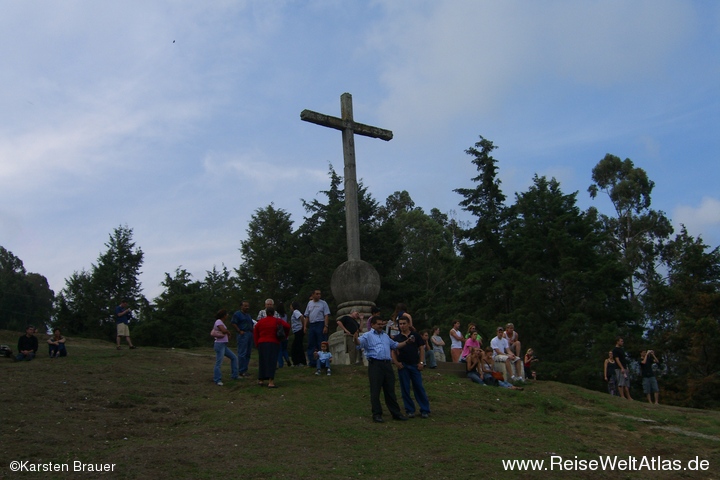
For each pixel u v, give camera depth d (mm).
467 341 17750
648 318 39375
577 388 15914
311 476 8258
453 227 61375
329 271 39281
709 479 9414
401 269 50562
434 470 8711
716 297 30516
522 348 32812
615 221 49500
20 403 11461
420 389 11883
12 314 54625
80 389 12938
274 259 45562
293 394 13086
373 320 11758
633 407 14430
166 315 42906
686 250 34312
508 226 38688
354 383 14148
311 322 16156
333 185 45656
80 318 47156
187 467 8398
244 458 8891
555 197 37031
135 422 10875
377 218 50500
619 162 51562
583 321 31328
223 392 13461
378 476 8406
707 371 29625
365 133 18656
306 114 17656
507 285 35781
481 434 10812
